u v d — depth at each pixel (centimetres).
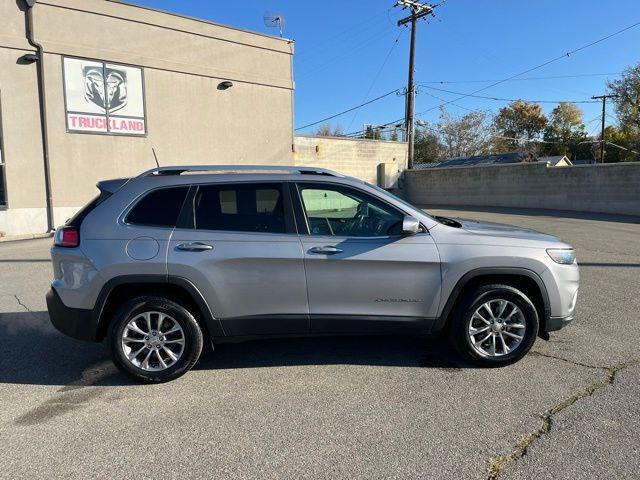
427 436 320
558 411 349
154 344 405
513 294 420
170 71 1761
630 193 2005
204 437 323
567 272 426
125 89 1650
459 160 4416
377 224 423
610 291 696
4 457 302
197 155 1859
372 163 2830
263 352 479
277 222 413
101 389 401
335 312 414
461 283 414
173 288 409
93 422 345
